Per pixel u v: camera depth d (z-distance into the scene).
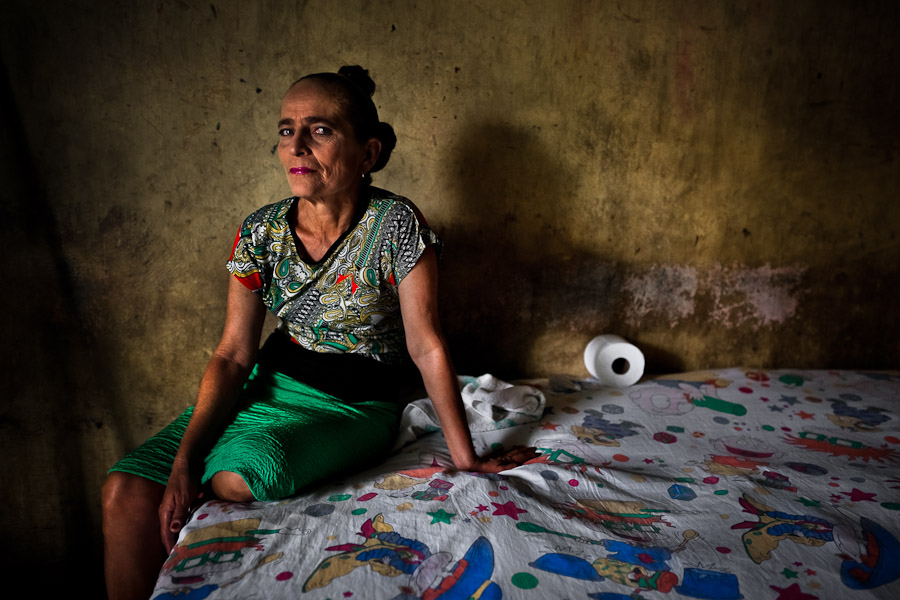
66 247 2.07
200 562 1.21
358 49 2.13
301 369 1.77
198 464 1.51
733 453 1.85
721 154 2.48
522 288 2.45
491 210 2.36
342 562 1.22
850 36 2.46
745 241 2.58
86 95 1.98
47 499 2.24
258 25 2.05
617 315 2.56
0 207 1.98
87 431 2.23
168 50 2.01
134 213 2.10
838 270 2.68
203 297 2.21
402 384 2.15
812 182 2.57
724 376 2.48
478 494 1.49
